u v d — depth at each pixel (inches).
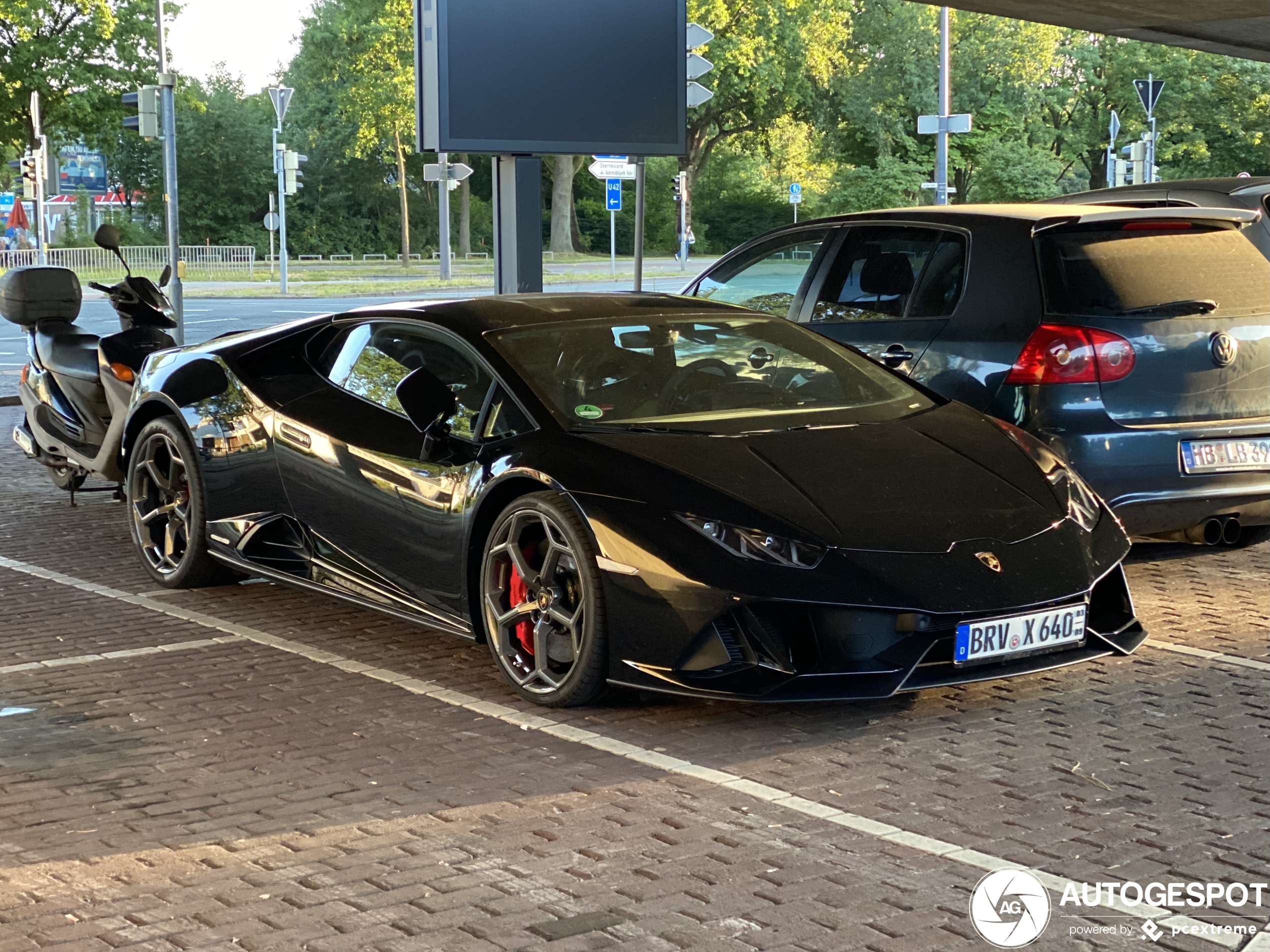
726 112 2551.7
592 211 2960.1
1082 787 145.7
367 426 206.7
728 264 288.4
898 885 121.6
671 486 167.9
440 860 128.3
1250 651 199.2
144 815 140.6
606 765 154.1
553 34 441.4
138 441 249.6
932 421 196.1
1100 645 178.1
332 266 2311.8
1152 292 233.0
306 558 217.5
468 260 2645.2
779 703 175.0
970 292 237.9
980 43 2383.1
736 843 131.4
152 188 2869.1
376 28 2349.9
